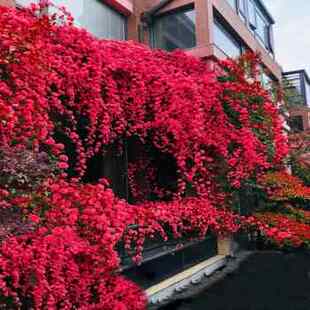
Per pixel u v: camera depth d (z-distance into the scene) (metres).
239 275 7.46
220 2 10.82
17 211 3.79
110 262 4.28
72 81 5.43
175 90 7.03
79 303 3.96
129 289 4.48
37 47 4.75
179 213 6.94
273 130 9.35
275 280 7.01
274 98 11.80
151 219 5.99
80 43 5.73
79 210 4.48
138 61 6.75
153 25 10.66
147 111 7.10
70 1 8.16
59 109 5.32
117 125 6.72
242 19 13.78
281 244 9.38
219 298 6.01
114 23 9.66
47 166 4.13
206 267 7.54
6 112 4.13
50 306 3.49
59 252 3.67
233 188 8.76
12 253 3.35
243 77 9.28
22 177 3.92
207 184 8.18
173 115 7.05
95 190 4.92
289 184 10.03
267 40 17.70
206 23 9.68
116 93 6.45
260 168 9.16
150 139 8.05
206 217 7.58
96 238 4.30
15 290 3.45
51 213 4.04
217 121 8.19
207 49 9.52
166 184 8.43
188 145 7.47
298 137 13.43
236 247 9.30
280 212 10.10
